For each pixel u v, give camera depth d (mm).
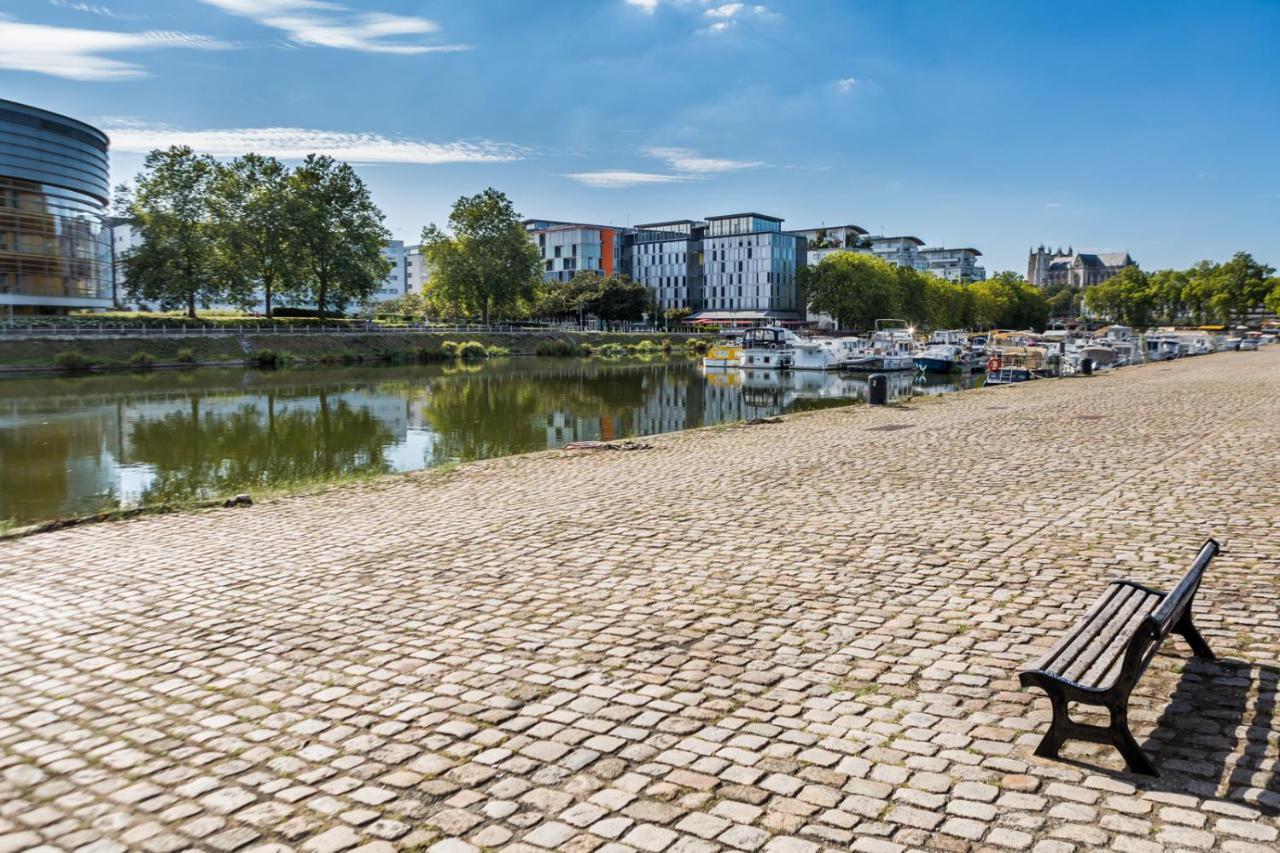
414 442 27531
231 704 5723
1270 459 14055
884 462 15312
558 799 4367
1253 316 149125
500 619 7285
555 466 16406
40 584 8953
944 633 6551
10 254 70250
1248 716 4965
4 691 6109
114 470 22188
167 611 7891
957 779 4422
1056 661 4762
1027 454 15688
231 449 26000
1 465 23141
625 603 7590
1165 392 29812
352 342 77625
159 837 4152
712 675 5914
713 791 4395
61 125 73062
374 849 3979
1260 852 3678
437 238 95625
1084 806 4113
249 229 73938
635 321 125000
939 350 71375
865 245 151750
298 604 7945
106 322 67250
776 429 21656
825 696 5508
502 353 87250
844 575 8203
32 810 4449
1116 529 9602
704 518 11047
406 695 5758
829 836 3949
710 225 146750
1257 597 7031
